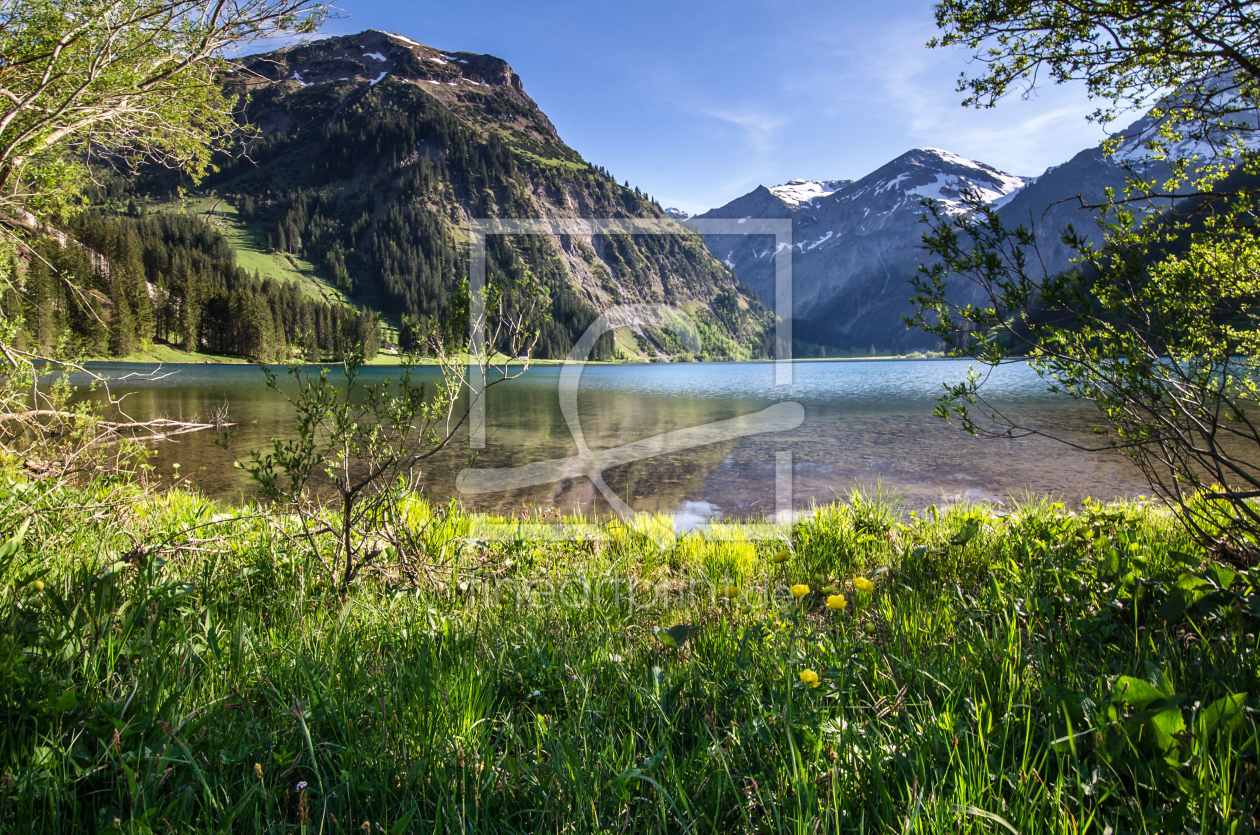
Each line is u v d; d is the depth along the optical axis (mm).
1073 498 9477
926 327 2994
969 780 1316
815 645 2057
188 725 1505
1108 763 1327
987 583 2918
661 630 2295
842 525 4297
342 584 2979
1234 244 2807
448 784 1385
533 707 1871
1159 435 2770
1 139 5215
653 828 1274
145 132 6727
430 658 2049
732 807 1364
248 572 2971
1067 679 1768
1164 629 2127
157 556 2922
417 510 4086
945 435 17203
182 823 1219
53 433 5105
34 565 2758
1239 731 1394
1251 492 2549
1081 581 2545
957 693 1697
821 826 1237
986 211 2777
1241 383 2998
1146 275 2668
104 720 1540
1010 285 2768
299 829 1259
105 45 4891
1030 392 30000
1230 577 2197
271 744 1569
